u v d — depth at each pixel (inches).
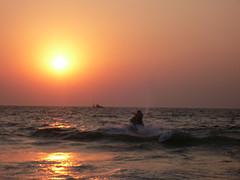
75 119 2150.6
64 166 442.3
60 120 1971.0
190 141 736.3
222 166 455.5
